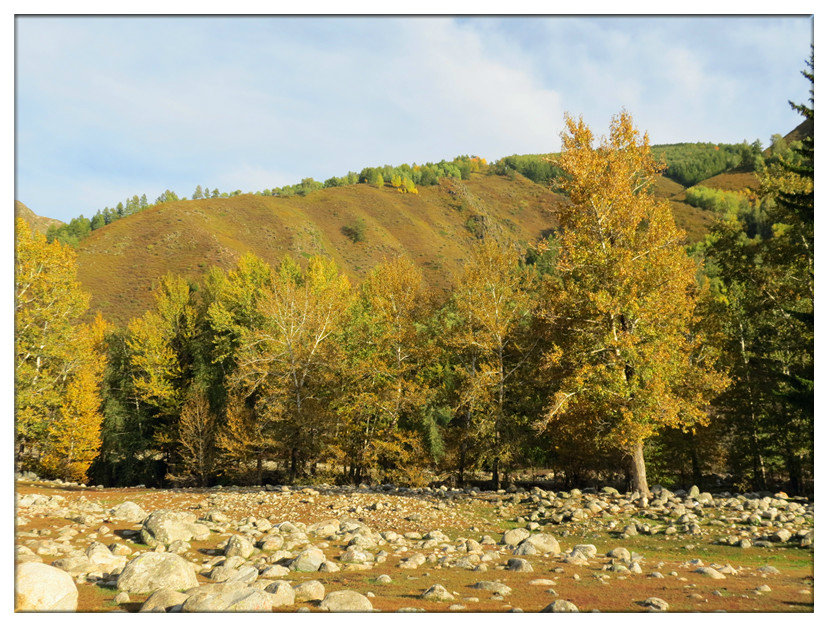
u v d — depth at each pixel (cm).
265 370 3130
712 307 2544
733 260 2695
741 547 1108
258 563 855
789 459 2584
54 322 3102
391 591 683
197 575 777
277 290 3425
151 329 4284
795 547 1083
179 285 4669
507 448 2661
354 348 3416
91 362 3559
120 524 1248
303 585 631
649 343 1938
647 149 2069
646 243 1973
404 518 1506
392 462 3148
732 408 2684
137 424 4262
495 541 1240
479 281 2845
